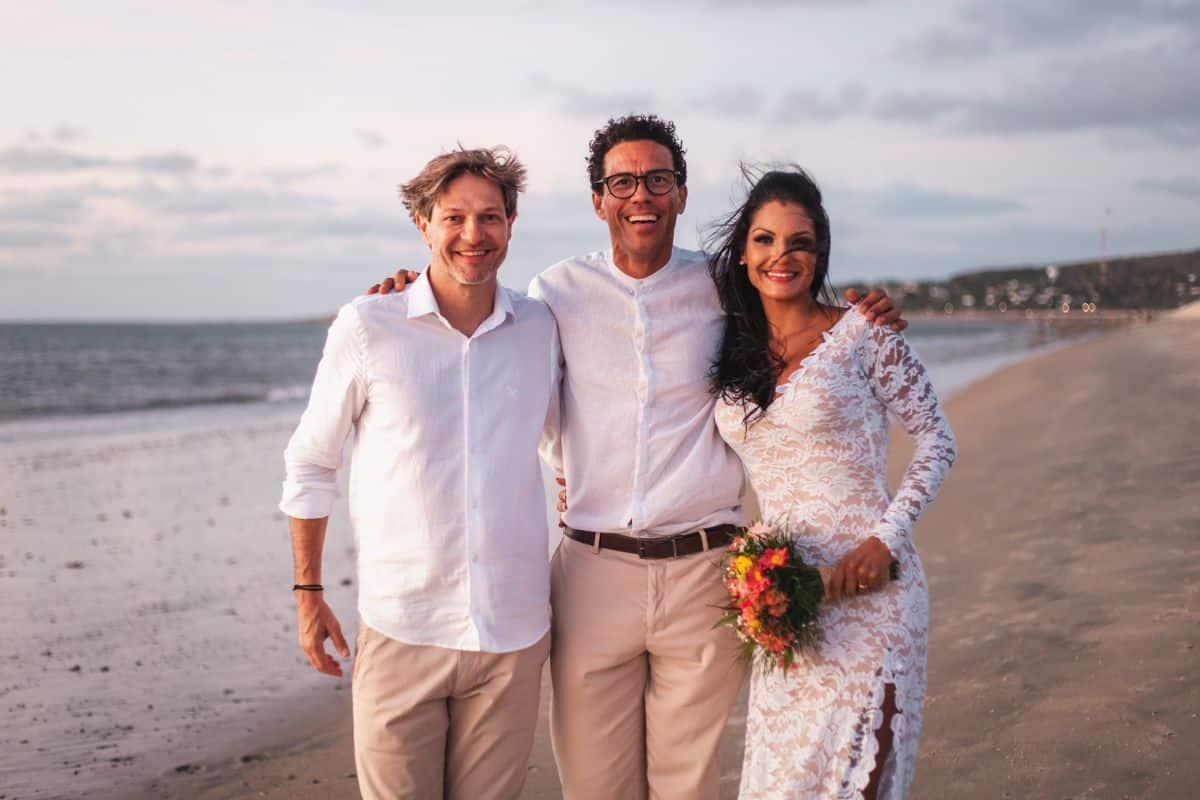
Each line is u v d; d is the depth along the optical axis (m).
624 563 3.11
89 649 6.02
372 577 2.85
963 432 13.86
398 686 2.83
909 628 2.71
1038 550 6.41
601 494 3.12
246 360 54.97
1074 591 5.39
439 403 2.79
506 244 2.83
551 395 3.07
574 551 3.18
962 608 5.39
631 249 3.08
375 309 2.80
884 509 2.80
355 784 4.14
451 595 2.81
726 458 3.13
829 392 2.78
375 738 2.87
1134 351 29.39
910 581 2.75
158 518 10.25
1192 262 171.62
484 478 2.82
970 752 3.70
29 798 4.05
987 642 4.79
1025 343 64.19
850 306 2.92
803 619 2.68
